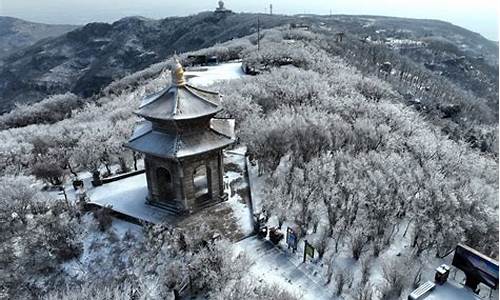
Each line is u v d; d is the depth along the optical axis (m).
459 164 41.94
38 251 28.30
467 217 29.09
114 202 34.22
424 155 41.53
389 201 30.27
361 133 43.91
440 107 93.56
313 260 26.86
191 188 31.83
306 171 36.09
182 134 30.50
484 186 36.16
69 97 104.50
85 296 22.70
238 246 28.27
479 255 23.36
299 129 40.84
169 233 27.67
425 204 30.11
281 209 30.91
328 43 117.06
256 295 21.83
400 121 51.03
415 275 25.34
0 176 40.31
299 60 82.12
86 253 28.61
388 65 115.56
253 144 39.06
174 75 30.59
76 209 32.25
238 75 79.31
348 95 58.47
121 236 30.00
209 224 30.75
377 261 26.77
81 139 45.50
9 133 59.88
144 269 25.61
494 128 81.19
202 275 23.48
